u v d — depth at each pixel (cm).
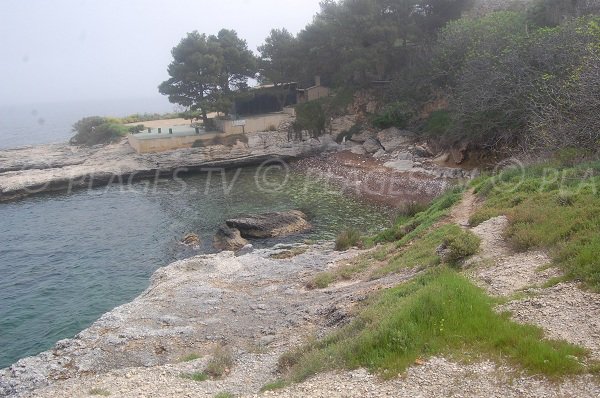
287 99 6894
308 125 5891
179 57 5806
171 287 2091
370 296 1521
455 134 4191
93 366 1452
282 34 6550
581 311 966
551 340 884
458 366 871
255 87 6862
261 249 2722
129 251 2986
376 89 5912
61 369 1448
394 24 5531
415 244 2017
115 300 2278
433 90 5184
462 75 4088
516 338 901
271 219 3148
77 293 2392
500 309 1047
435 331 973
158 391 1143
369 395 839
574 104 2209
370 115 5791
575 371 790
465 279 1206
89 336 1658
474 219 1892
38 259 2931
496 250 1488
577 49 2822
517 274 1234
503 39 3819
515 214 1666
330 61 6088
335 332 1268
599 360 805
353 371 945
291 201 3900
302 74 6400
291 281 2084
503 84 3428
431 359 906
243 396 980
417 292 1191
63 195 4706
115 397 1128
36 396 1243
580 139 2241
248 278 2170
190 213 3769
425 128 4962
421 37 5591
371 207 3569
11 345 1908
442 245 1648
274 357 1317
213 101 5831
